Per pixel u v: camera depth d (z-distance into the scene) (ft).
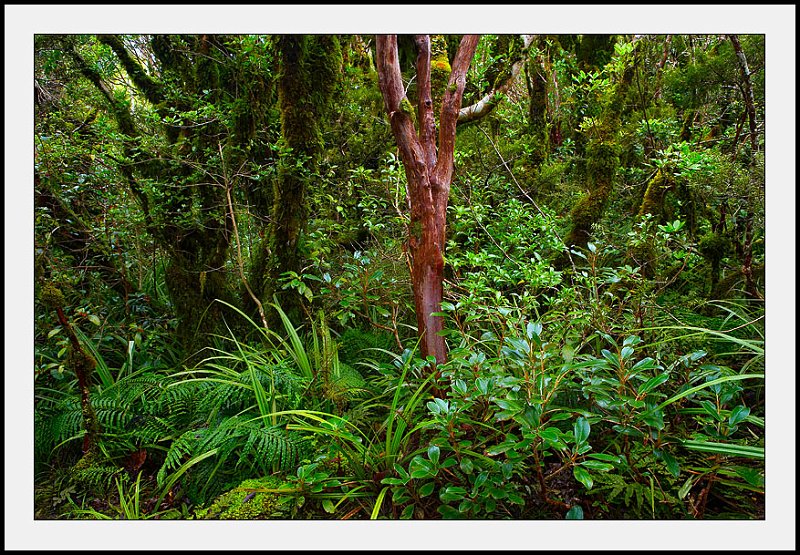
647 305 8.52
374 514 5.87
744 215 10.47
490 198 13.75
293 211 10.62
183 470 6.84
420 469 5.61
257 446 7.13
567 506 5.82
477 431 6.72
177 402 8.16
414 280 7.80
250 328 11.07
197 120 10.38
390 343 10.28
